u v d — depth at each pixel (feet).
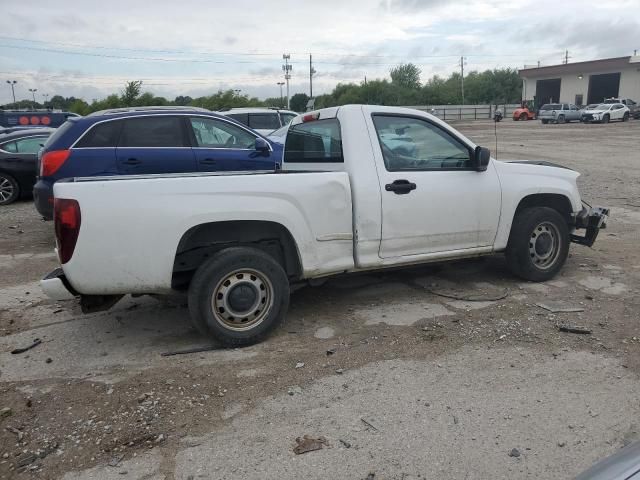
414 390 12.42
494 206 17.95
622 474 6.52
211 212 13.97
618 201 35.35
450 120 205.57
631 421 11.07
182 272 14.74
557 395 12.08
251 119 49.29
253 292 14.66
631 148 73.05
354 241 16.02
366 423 11.21
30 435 11.03
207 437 10.89
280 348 14.69
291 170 18.45
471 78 320.91
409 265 17.22
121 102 160.86
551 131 115.24
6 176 38.34
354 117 16.25
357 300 18.07
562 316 16.25
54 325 16.63
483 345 14.52
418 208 16.62
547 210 18.86
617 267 21.06
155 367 13.75
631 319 15.97
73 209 13.05
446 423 11.14
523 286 18.97
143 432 11.06
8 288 20.27
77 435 11.00
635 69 186.60
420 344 14.67
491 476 9.61
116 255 13.42
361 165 15.97
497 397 12.05
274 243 15.57
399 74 324.60
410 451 10.30
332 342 14.97
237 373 13.35
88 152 24.67
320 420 11.37
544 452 10.19
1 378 13.41
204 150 26.27
